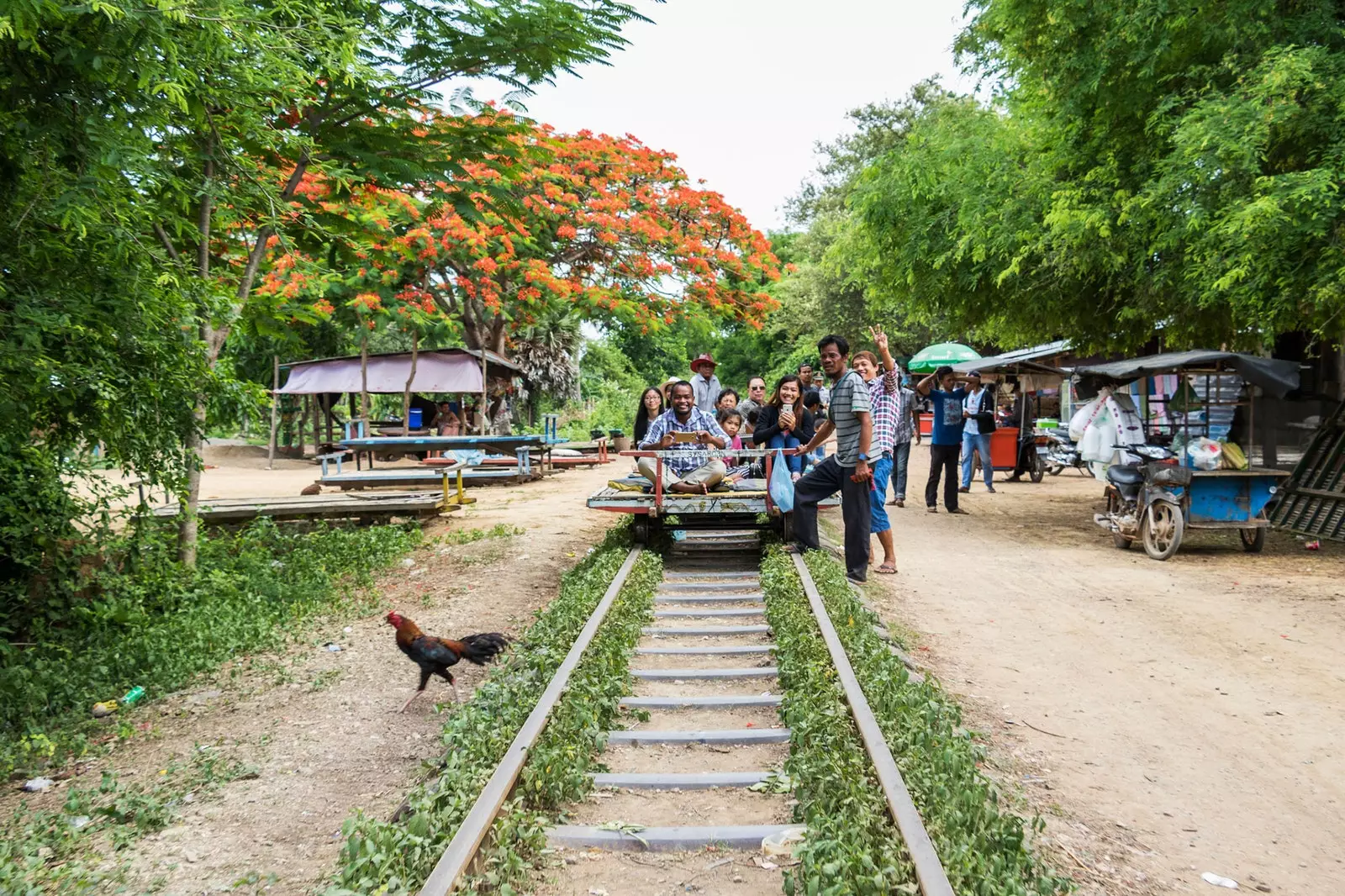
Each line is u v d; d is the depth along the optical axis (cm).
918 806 434
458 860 379
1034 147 1430
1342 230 1039
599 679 617
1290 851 468
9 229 684
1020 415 2192
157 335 820
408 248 1371
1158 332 1584
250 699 725
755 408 1473
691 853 445
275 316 1182
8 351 690
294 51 829
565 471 2606
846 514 993
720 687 682
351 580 1115
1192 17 1155
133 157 681
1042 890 389
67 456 908
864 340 3841
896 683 588
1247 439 1266
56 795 568
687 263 2589
